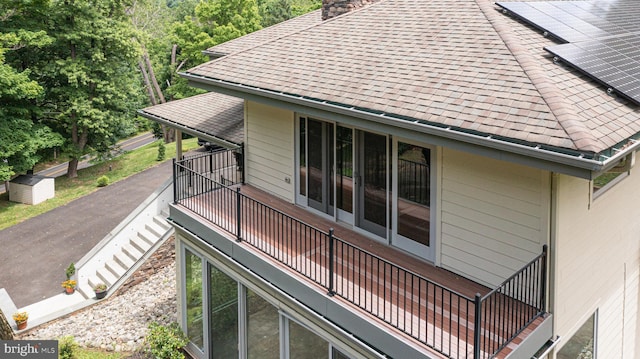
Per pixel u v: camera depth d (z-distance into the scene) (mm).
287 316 8859
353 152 9953
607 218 8242
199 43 37438
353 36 11078
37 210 23359
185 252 11656
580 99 6984
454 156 8117
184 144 33375
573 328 7750
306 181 11156
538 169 6812
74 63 26531
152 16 44562
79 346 12758
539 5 10336
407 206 9102
